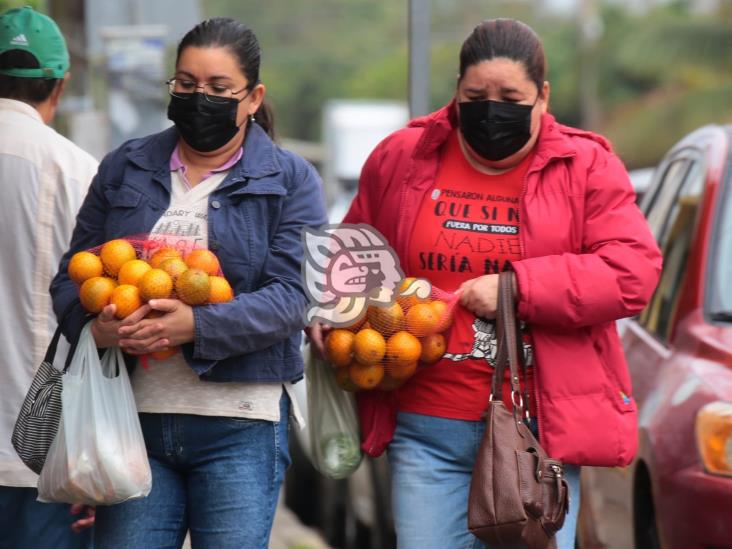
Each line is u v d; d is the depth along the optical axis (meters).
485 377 13.30
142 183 12.85
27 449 12.91
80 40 40.31
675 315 18.39
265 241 12.78
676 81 123.44
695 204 19.34
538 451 12.69
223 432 12.67
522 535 12.48
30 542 15.19
